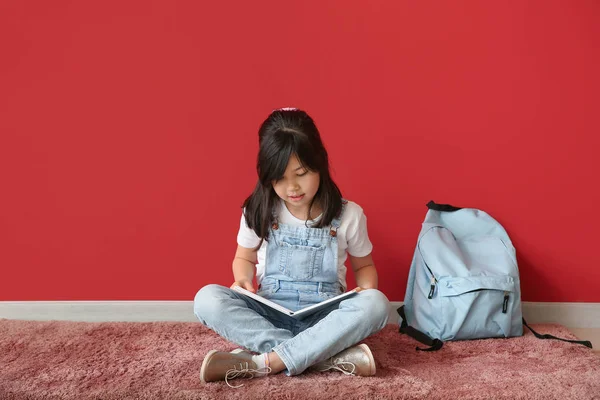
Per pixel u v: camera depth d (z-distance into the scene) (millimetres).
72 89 2199
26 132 2221
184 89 2199
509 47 2168
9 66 2188
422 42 2170
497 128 2207
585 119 2193
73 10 2164
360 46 2174
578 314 2297
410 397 1655
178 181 2244
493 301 2061
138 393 1676
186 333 2154
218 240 2273
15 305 2295
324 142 2219
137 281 2297
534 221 2254
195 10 2162
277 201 1965
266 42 2176
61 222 2266
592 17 2148
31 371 1826
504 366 1872
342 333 1751
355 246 2016
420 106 2201
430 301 2102
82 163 2236
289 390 1676
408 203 2256
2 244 2277
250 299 1885
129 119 2215
